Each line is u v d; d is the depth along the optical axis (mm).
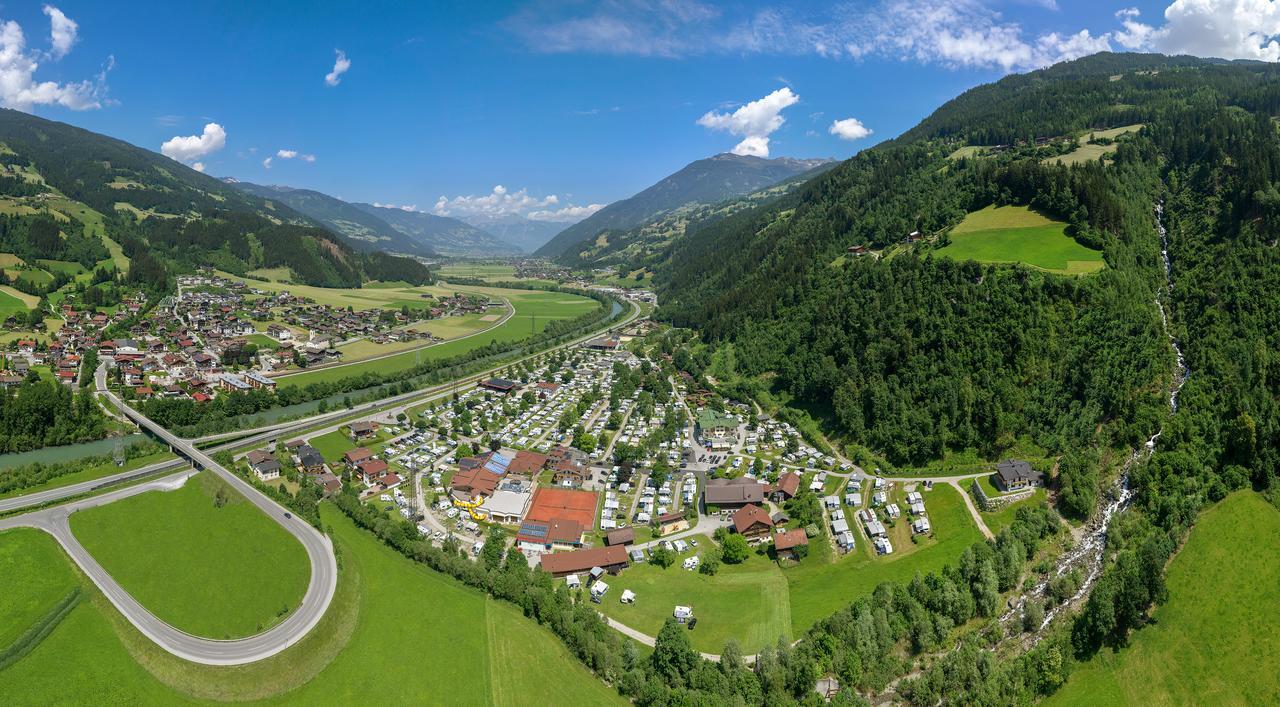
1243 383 155125
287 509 156500
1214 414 151125
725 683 100500
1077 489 145625
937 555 138750
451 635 118438
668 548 146125
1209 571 121562
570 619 116938
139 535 141625
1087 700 104750
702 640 118438
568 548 150125
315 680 109062
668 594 133250
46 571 126812
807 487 172375
